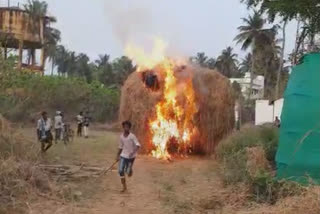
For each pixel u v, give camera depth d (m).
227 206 8.84
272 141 13.16
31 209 8.40
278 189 8.85
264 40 61.19
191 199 9.66
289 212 7.66
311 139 9.24
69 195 9.81
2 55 14.03
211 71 19.84
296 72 10.09
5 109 14.71
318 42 15.95
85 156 17.53
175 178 12.73
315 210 7.51
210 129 19.28
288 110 9.85
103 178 12.52
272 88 65.12
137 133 19.25
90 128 42.94
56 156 16.19
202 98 19.33
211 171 13.74
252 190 9.20
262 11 14.62
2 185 8.95
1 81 14.10
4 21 40.84
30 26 42.66
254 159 11.68
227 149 15.28
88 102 48.28
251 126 17.09
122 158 11.09
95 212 8.79
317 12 13.47
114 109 49.81
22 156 10.95
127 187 11.51
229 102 19.56
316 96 9.43
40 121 15.80
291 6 13.28
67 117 44.66
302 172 9.26
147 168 15.23
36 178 9.88
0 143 10.70
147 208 9.26
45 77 43.72
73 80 48.38
